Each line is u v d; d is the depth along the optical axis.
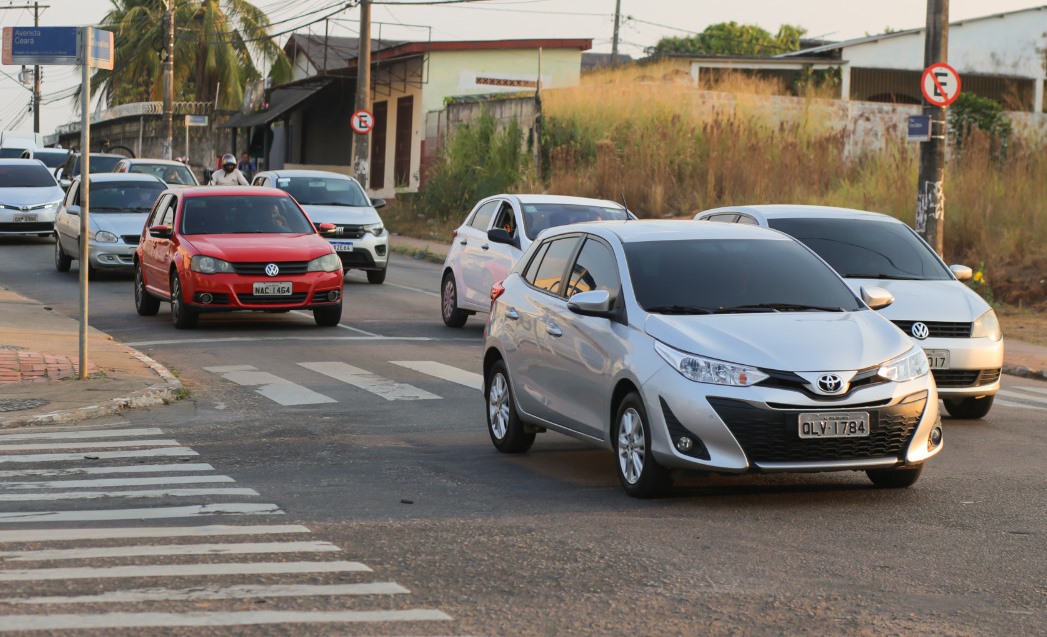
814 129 56.84
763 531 12.09
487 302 28.73
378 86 80.69
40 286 38.69
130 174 43.19
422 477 14.78
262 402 20.34
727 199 49.66
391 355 25.88
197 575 10.22
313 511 12.80
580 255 15.64
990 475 15.05
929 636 8.95
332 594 9.76
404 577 10.30
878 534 12.01
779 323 13.55
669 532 12.00
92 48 20.64
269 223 30.92
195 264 28.97
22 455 15.77
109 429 17.86
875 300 15.33
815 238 21.86
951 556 11.21
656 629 9.02
